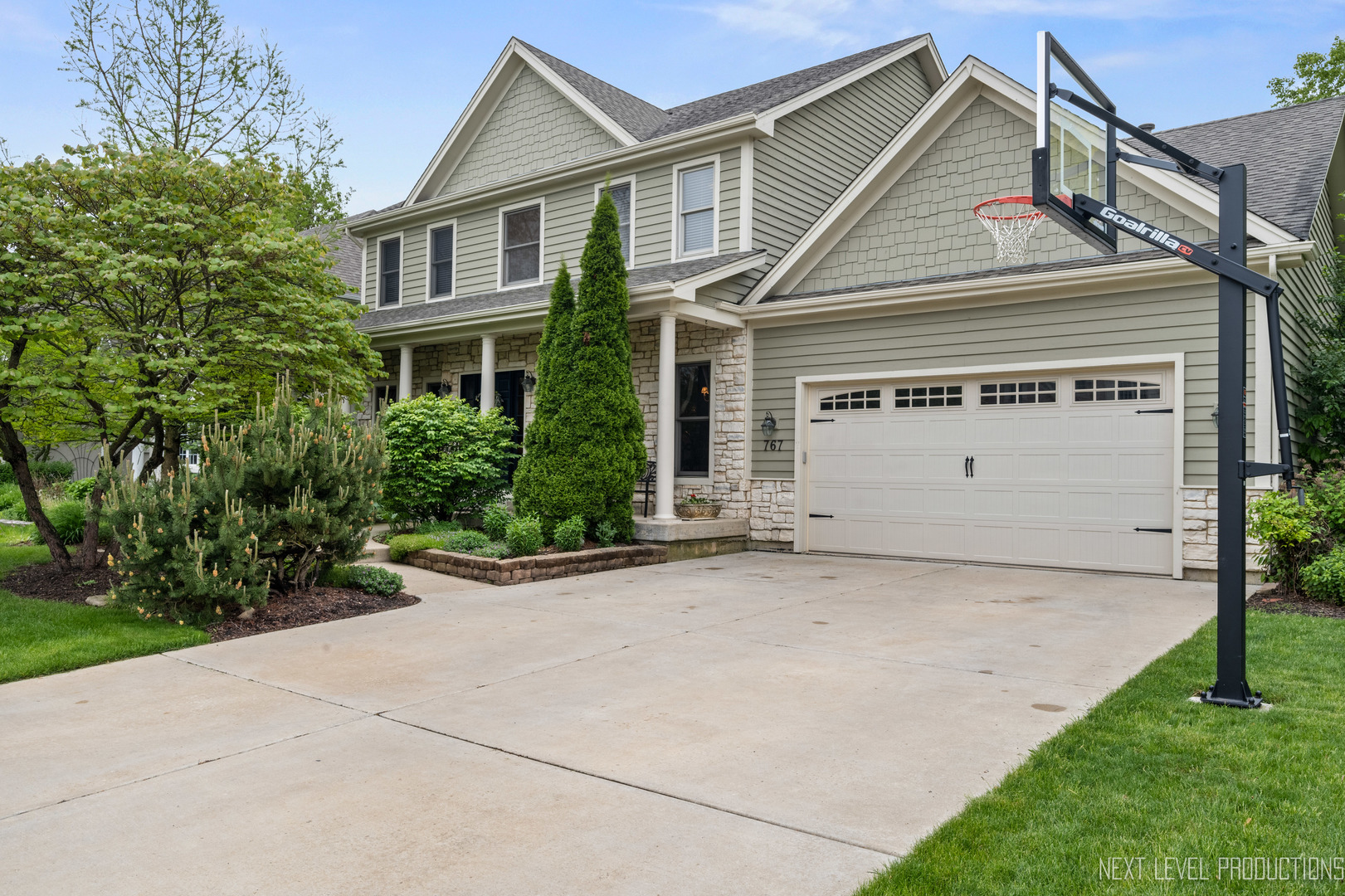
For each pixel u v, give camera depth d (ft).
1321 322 38.93
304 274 31.53
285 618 24.72
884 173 40.11
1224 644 16.26
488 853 10.67
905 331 38.29
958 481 37.22
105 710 16.75
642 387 46.42
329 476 25.76
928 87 58.75
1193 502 31.58
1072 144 19.89
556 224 51.08
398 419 39.75
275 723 15.92
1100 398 33.81
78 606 25.11
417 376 56.13
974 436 36.86
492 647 21.81
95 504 29.86
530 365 50.26
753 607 27.04
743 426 42.98
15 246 27.63
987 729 15.17
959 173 38.14
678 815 11.76
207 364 29.66
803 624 24.44
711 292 41.42
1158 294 32.32
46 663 19.62
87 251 26.99
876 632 23.29
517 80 55.01
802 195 47.50
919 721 15.66
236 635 23.17
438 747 14.56
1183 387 31.76
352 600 26.91
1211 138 41.57
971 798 12.17
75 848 10.89
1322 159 34.78
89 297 28.94
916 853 10.38
